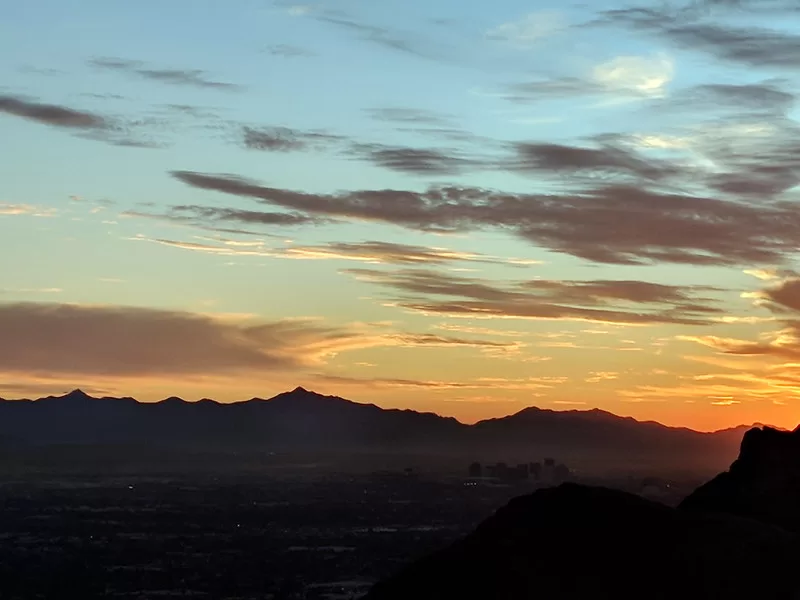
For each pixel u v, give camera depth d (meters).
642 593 54.03
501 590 55.06
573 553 56.84
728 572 54.09
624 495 60.25
